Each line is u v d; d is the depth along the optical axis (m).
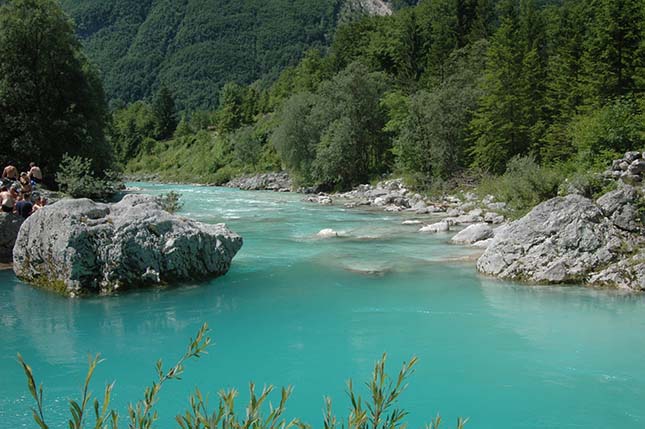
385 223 24.69
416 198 36.25
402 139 44.34
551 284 12.78
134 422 2.47
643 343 8.81
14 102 31.84
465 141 42.22
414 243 18.73
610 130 25.12
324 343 8.88
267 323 9.90
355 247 17.92
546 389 7.16
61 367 7.77
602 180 17.97
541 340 8.98
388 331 9.48
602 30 34.09
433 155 41.66
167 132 119.75
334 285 12.80
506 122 39.44
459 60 59.97
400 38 79.06
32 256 12.54
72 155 33.19
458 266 14.92
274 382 7.36
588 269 12.81
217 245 13.49
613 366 7.91
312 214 28.83
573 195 14.13
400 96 54.78
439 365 7.95
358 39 91.06
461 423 2.87
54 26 33.19
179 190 53.69
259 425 2.37
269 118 88.50
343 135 48.22
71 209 12.28
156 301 11.34
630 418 6.38
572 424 6.24
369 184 47.84
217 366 7.89
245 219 26.20
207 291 12.20
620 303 11.13
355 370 7.77
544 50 55.25
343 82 51.31
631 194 13.70
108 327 9.61
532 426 6.20
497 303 11.21
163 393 6.98
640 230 13.28
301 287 12.59
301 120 53.66
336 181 50.19
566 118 36.75
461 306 11.02
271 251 17.16
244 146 74.12
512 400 6.85
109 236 12.10
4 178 17.67
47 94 32.94
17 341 8.84
